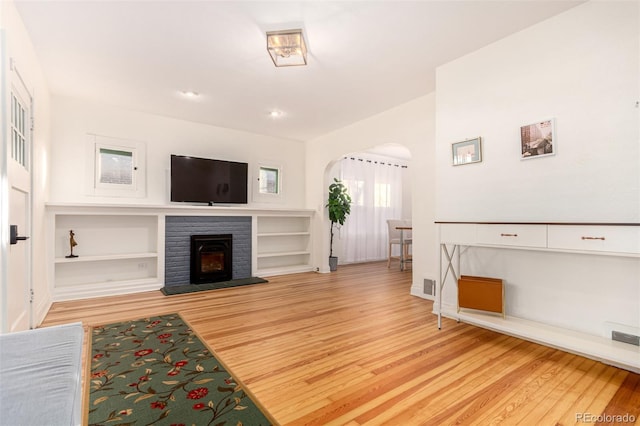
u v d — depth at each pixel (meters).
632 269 2.00
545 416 1.52
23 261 2.43
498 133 2.62
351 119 4.68
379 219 7.22
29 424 0.62
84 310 3.24
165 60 2.94
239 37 2.55
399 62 2.98
